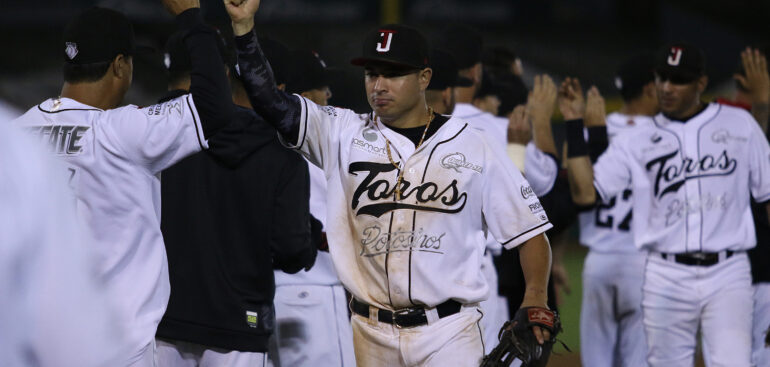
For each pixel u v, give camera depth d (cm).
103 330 342
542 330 877
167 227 991
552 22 6506
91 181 842
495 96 1655
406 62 872
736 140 1445
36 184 324
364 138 909
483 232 948
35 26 5538
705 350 1484
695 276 1441
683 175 1455
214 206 985
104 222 846
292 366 1175
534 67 5912
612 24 6588
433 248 883
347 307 1286
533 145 1371
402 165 891
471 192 898
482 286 912
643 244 1491
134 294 851
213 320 980
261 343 1003
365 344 930
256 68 861
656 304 1478
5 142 323
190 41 872
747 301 1431
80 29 874
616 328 1686
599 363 1694
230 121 878
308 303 1173
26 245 318
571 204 1466
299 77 1267
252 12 841
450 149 898
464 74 1529
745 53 1622
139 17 5528
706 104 1486
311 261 1031
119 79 904
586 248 3941
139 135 843
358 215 900
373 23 6000
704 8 6431
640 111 1789
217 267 982
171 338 982
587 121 1572
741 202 1445
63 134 848
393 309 904
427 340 893
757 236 1545
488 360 877
